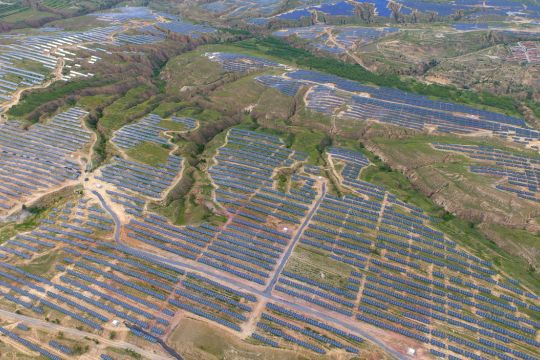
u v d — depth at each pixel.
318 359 108.69
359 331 115.56
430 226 154.50
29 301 122.75
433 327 116.94
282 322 117.19
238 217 154.88
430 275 133.25
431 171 184.88
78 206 158.50
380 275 132.75
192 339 112.00
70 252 138.00
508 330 116.56
